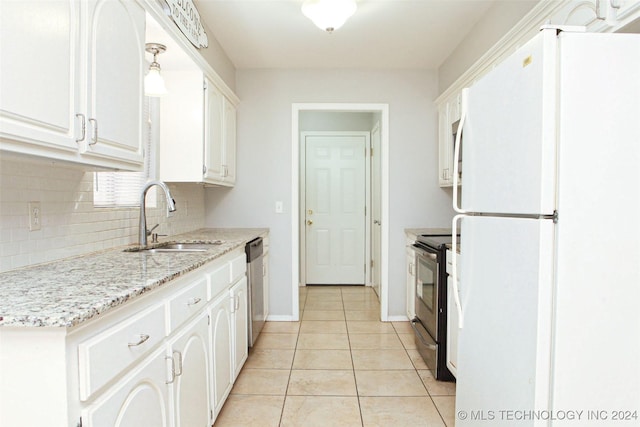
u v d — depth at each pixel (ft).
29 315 2.79
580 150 3.52
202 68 8.32
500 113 4.30
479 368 4.81
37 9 3.36
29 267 4.76
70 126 3.84
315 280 16.24
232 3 7.94
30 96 3.29
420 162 11.83
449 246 7.76
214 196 11.76
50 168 5.10
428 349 8.46
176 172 8.47
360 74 11.75
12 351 2.84
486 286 4.63
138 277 4.15
